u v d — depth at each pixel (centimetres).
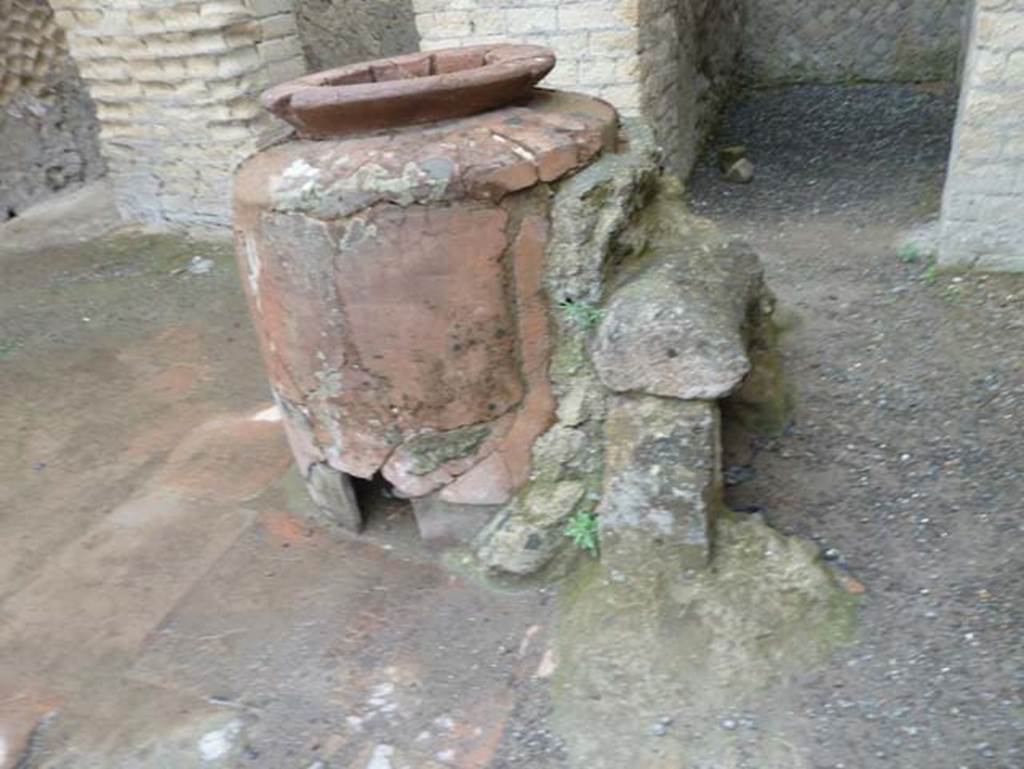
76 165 602
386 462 221
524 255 198
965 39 590
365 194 188
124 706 205
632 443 203
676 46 482
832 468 258
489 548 224
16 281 475
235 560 246
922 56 650
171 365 369
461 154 189
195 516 267
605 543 210
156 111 486
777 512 242
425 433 213
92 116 600
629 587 205
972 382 291
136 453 306
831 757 176
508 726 191
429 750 188
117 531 265
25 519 277
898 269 377
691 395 196
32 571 253
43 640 226
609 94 426
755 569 204
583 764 181
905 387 293
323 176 192
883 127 579
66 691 211
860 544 229
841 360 312
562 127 204
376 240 191
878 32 652
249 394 338
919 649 196
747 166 518
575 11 412
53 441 320
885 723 181
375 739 191
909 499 243
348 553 243
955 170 349
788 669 193
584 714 190
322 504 249
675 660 194
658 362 195
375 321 200
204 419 324
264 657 214
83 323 417
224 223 502
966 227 358
